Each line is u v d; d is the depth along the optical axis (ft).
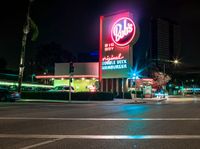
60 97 141.38
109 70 158.51
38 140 32.01
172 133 36.68
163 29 449.48
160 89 254.88
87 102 120.26
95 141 31.42
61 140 32.01
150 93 194.18
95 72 203.41
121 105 103.24
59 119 52.65
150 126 43.21
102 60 162.09
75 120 51.03
